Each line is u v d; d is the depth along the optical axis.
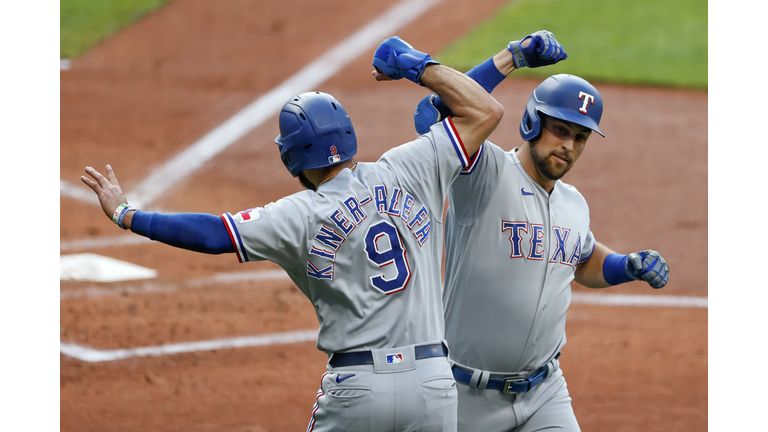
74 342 25.38
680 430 21.41
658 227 35.81
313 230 12.89
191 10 60.34
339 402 13.01
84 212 35.81
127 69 52.09
